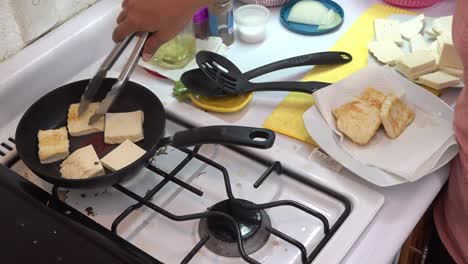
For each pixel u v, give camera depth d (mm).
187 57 850
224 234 605
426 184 665
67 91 756
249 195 672
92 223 608
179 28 662
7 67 779
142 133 719
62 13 846
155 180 698
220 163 714
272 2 961
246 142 617
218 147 732
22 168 717
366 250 594
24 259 566
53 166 690
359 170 657
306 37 911
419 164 663
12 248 576
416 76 799
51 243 581
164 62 841
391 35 882
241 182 688
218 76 781
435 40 871
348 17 952
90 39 859
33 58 792
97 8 883
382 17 938
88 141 723
